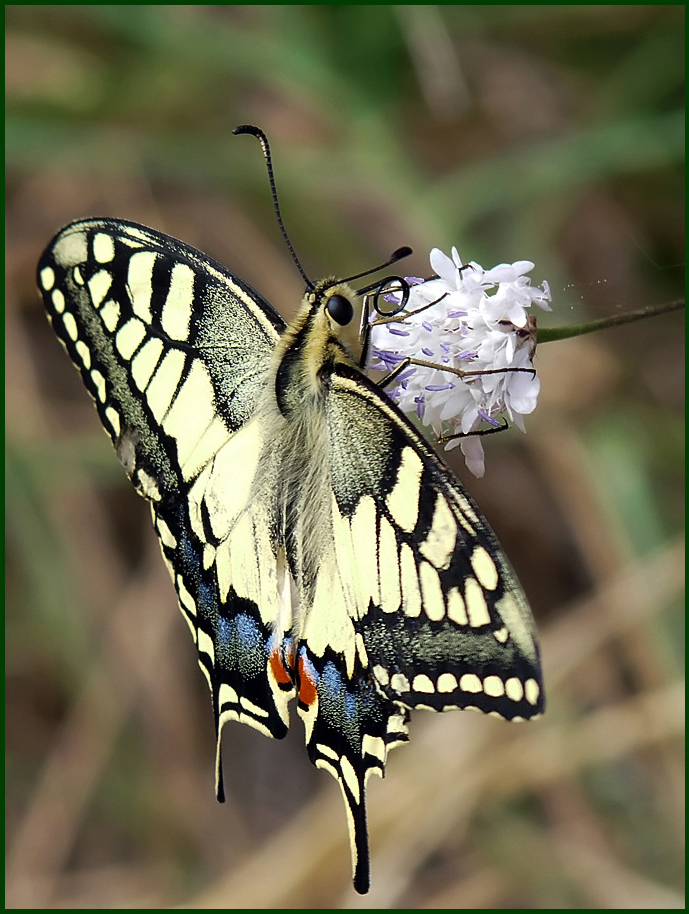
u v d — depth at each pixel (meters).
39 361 0.59
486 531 0.46
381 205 0.58
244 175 0.59
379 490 0.47
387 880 0.55
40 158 0.59
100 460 0.58
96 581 0.58
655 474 0.57
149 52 0.59
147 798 0.57
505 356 0.48
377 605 0.47
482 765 0.55
